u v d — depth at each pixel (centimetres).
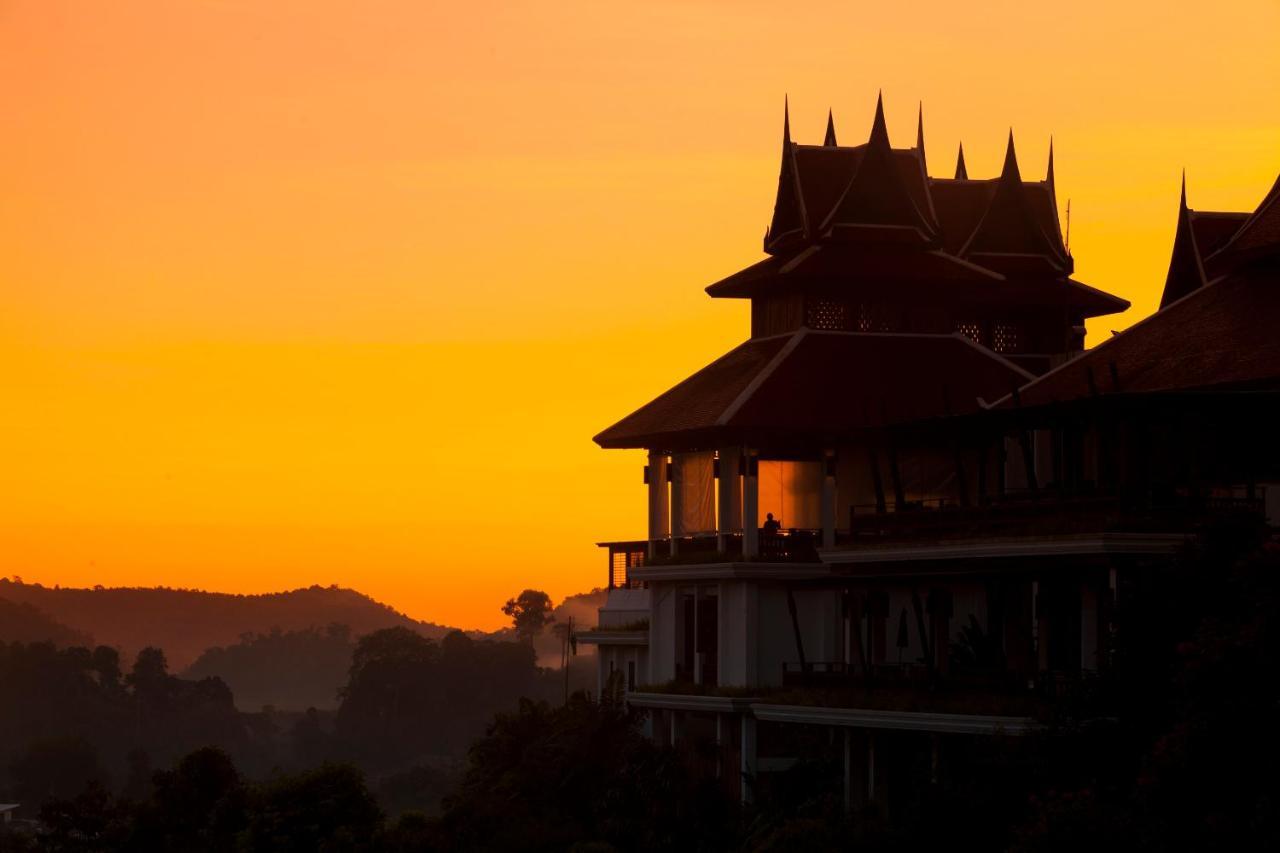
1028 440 8788
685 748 11100
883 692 9100
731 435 11119
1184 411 8006
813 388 11225
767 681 11000
